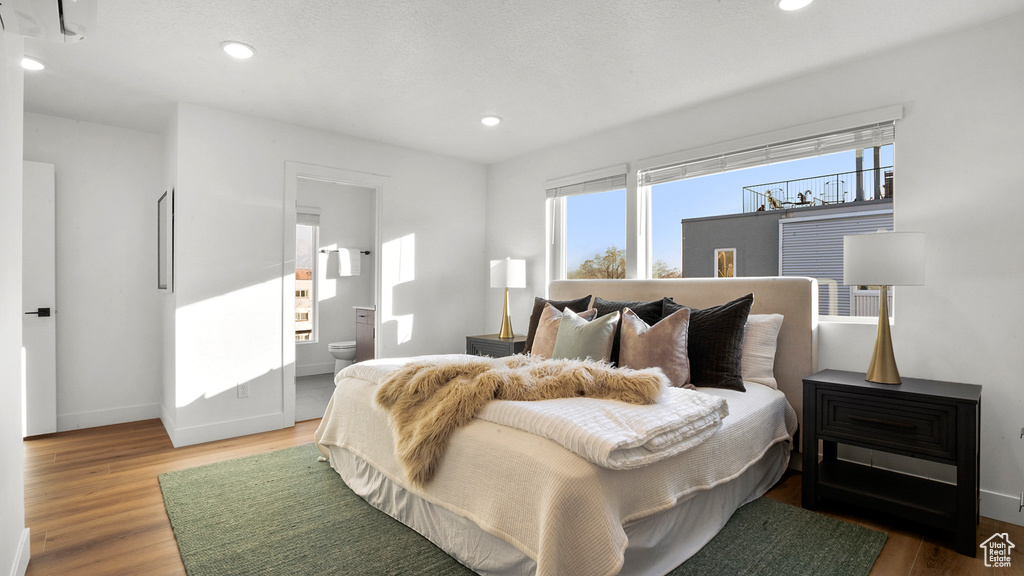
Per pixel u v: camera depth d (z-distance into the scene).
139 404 4.24
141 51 2.76
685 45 2.69
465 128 4.11
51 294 3.80
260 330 3.85
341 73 3.05
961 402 2.09
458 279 5.08
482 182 5.28
